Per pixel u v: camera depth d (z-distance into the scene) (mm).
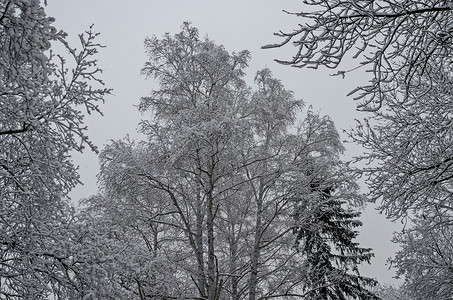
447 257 9992
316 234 13383
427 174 6543
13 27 3680
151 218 9727
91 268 5465
